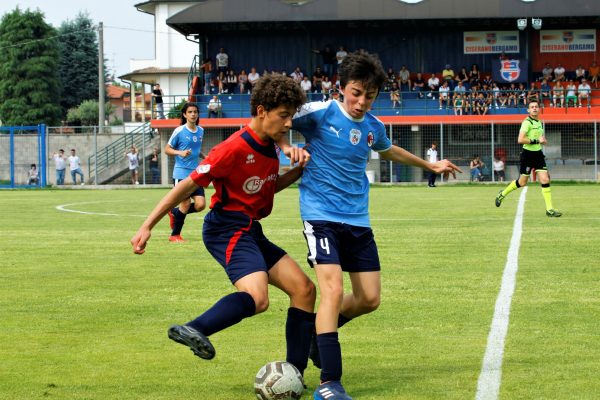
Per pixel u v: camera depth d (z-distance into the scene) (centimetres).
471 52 5994
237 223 746
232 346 907
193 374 797
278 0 5750
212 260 1597
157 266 1518
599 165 5488
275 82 731
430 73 6028
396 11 5678
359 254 763
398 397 705
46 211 3061
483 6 5597
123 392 739
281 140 743
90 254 1698
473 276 1341
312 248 734
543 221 2294
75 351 891
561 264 1459
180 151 1958
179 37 9156
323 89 5875
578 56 5941
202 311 1104
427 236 1944
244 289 705
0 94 9669
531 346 877
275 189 793
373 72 746
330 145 759
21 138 6544
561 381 743
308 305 737
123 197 4166
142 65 9312
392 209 2898
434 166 844
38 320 1049
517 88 5838
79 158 6431
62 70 11525
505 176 5550
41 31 9744
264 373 698
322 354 693
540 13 5572
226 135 5869
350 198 763
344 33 6100
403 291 1212
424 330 966
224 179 746
